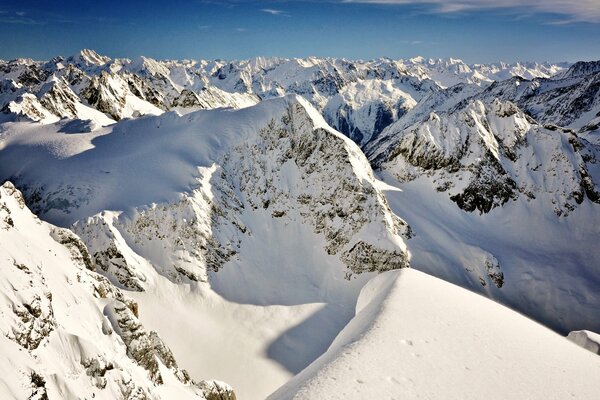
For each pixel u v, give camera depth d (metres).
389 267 64.06
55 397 18.52
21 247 25.94
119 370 22.80
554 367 25.45
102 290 33.78
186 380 33.38
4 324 18.45
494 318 32.12
